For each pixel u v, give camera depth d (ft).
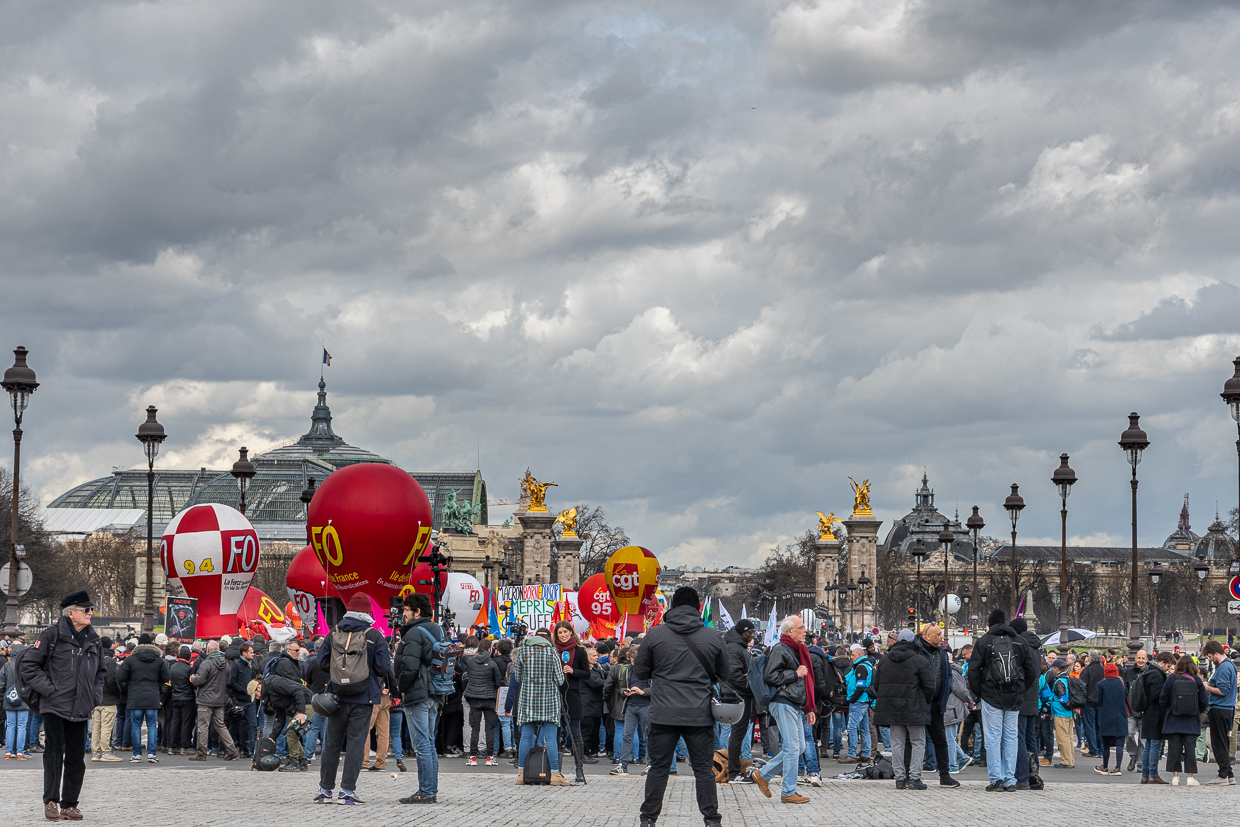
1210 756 147.54
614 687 121.29
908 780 99.40
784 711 88.02
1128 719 126.41
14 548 173.78
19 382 176.45
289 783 95.30
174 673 127.95
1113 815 79.56
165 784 93.45
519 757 99.09
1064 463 247.29
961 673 119.34
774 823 73.82
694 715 63.36
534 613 208.23
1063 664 135.44
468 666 127.34
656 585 255.91
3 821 69.72
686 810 81.92
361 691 79.61
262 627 173.68
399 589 144.46
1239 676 140.77
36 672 69.77
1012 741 96.58
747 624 102.01
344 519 141.28
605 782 103.96
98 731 120.06
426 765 82.38
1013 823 74.23
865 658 127.44
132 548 647.15
